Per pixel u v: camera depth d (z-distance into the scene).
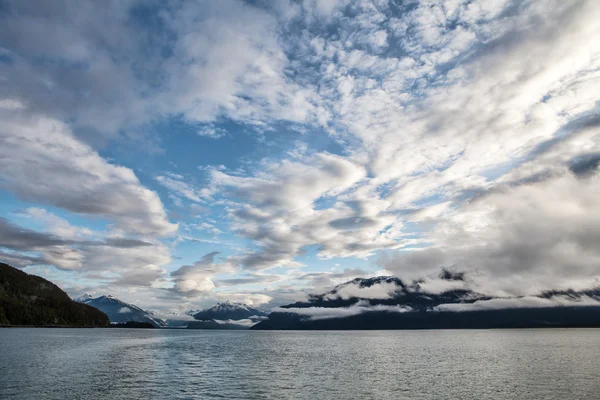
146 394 60.25
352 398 59.00
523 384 70.69
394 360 118.12
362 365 103.38
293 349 171.00
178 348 165.12
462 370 91.56
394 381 74.75
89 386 65.81
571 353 137.75
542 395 61.16
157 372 85.31
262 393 62.25
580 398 59.00
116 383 69.50
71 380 71.44
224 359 118.88
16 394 58.22
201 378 77.25
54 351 127.62
